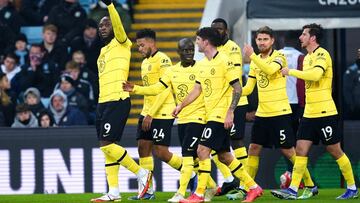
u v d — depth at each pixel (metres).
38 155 37.34
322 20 36.28
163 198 31.98
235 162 28.80
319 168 36.97
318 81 30.36
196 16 46.25
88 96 41.81
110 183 30.16
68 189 37.28
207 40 27.88
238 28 41.25
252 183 29.02
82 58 42.72
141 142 31.70
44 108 41.03
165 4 46.78
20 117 40.50
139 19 46.25
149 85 31.42
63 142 37.31
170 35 45.53
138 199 31.03
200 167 28.17
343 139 37.22
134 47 45.19
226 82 27.86
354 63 43.53
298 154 30.70
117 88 29.44
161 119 31.17
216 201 29.98
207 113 28.14
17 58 43.56
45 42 43.78
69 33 43.84
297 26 36.28
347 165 30.98
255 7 36.34
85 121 41.03
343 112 42.00
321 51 30.12
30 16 46.53
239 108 31.75
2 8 46.03
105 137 29.50
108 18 29.70
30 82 43.22
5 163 37.38
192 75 30.16
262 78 31.22
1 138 37.34
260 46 30.64
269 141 31.72
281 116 31.20
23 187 37.31
